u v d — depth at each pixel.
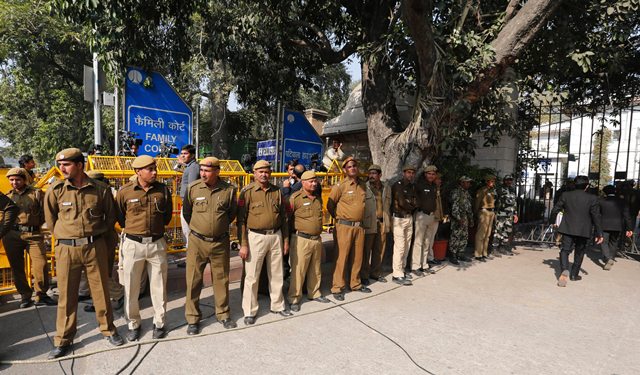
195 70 10.43
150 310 4.23
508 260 7.12
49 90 16.33
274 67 9.55
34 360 3.11
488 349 3.53
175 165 5.64
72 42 14.62
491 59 5.29
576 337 3.83
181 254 5.74
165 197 3.65
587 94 8.88
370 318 4.20
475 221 7.28
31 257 4.15
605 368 3.25
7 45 13.48
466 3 5.48
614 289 5.43
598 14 5.67
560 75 7.45
